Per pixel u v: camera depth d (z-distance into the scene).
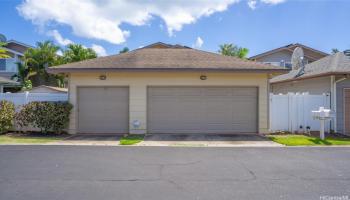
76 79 15.13
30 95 15.38
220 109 15.26
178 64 14.98
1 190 6.07
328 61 18.22
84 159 9.05
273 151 10.61
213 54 17.00
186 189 6.16
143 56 16.27
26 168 7.86
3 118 14.55
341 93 15.65
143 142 12.56
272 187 6.31
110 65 14.82
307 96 15.73
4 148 11.02
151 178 6.97
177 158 9.26
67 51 34.53
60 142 12.54
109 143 12.37
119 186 6.36
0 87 25.86
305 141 12.76
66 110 14.55
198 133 15.13
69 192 5.96
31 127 15.12
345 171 7.67
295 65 22.00
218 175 7.24
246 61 15.94
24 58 32.38
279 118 15.60
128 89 15.19
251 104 15.30
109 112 15.20
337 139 13.46
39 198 5.62
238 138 13.72
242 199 5.59
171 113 15.21
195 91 15.22
